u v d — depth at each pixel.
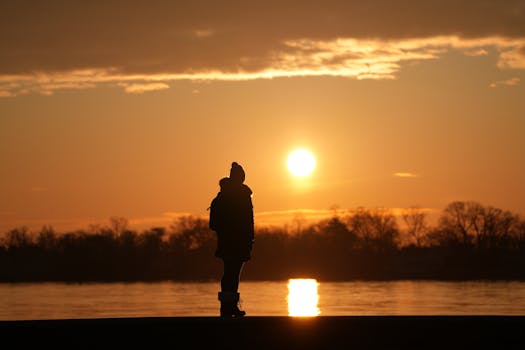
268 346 24.92
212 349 24.84
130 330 24.73
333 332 25.09
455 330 25.19
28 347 24.47
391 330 25.16
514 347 25.08
